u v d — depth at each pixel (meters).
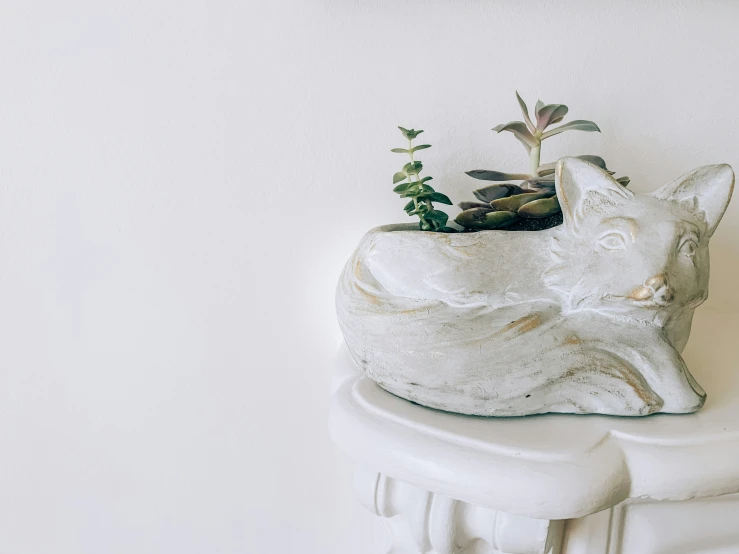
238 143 0.67
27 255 0.69
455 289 0.46
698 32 0.64
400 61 0.65
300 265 0.69
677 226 0.44
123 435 0.75
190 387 0.73
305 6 0.64
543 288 0.47
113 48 0.65
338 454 0.75
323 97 0.66
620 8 0.64
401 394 0.48
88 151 0.67
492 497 0.41
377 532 0.72
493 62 0.65
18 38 0.64
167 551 0.78
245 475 0.76
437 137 0.66
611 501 0.42
